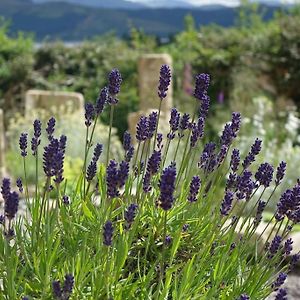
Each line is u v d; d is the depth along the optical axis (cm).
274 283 70
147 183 68
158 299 63
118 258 62
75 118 231
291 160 187
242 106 289
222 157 79
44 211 72
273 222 141
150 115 74
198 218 73
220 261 68
